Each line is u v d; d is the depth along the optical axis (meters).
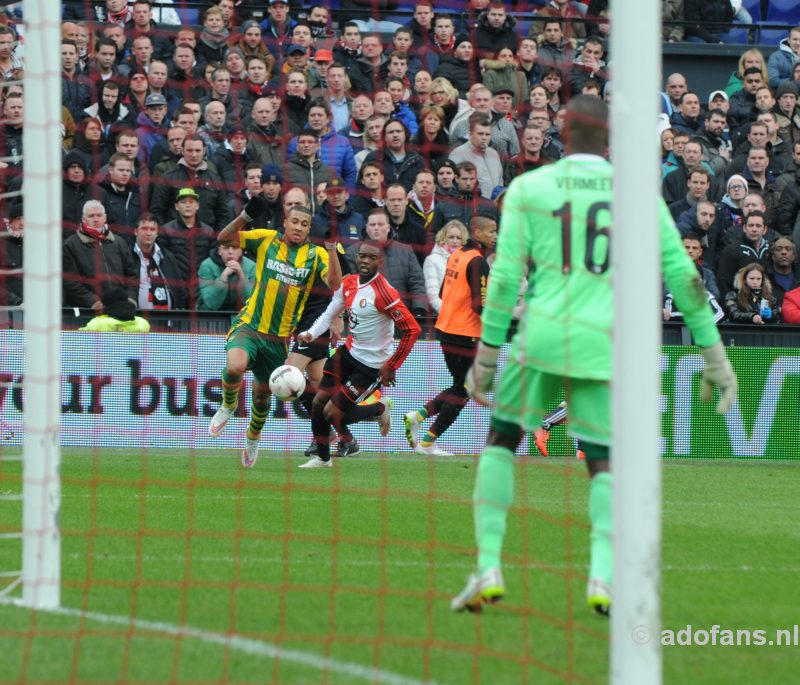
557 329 18.52
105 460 41.81
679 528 29.78
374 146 51.56
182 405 46.97
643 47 14.55
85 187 48.06
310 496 33.59
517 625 18.59
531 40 59.09
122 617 18.56
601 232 18.70
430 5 59.28
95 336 46.28
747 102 61.25
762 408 49.06
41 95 18.91
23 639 17.19
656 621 14.45
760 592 22.12
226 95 52.78
